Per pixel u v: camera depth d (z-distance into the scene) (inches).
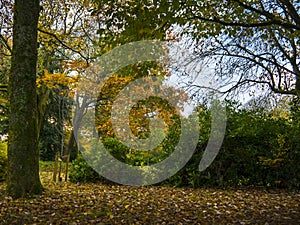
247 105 415.5
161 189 324.8
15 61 261.6
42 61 509.7
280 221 181.9
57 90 705.6
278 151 311.4
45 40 465.4
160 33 257.6
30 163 259.4
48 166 689.0
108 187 343.9
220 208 221.1
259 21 355.6
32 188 258.1
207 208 221.3
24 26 261.9
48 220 186.1
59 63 585.9
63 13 492.7
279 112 430.9
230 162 334.0
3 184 356.8
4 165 389.7
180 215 200.8
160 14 236.2
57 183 385.4
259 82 405.4
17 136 257.3
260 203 236.8
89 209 216.1
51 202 235.3
